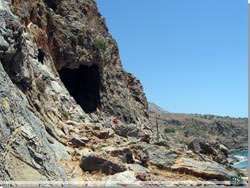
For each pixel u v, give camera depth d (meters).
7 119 15.36
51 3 41.62
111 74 47.91
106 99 44.44
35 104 21.64
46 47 34.78
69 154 20.84
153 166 23.75
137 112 50.47
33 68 26.95
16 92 18.23
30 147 15.95
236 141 176.62
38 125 19.00
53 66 35.03
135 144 25.95
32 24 32.75
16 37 20.86
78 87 44.72
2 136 14.48
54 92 30.89
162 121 189.00
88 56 41.94
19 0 31.14
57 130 23.19
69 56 39.12
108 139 26.61
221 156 34.06
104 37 47.97
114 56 51.31
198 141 34.12
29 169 14.99
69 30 40.28
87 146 23.42
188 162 24.20
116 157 22.09
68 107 31.59
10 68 20.31
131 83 55.62
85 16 46.81
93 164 19.45
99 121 37.59
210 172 23.30
